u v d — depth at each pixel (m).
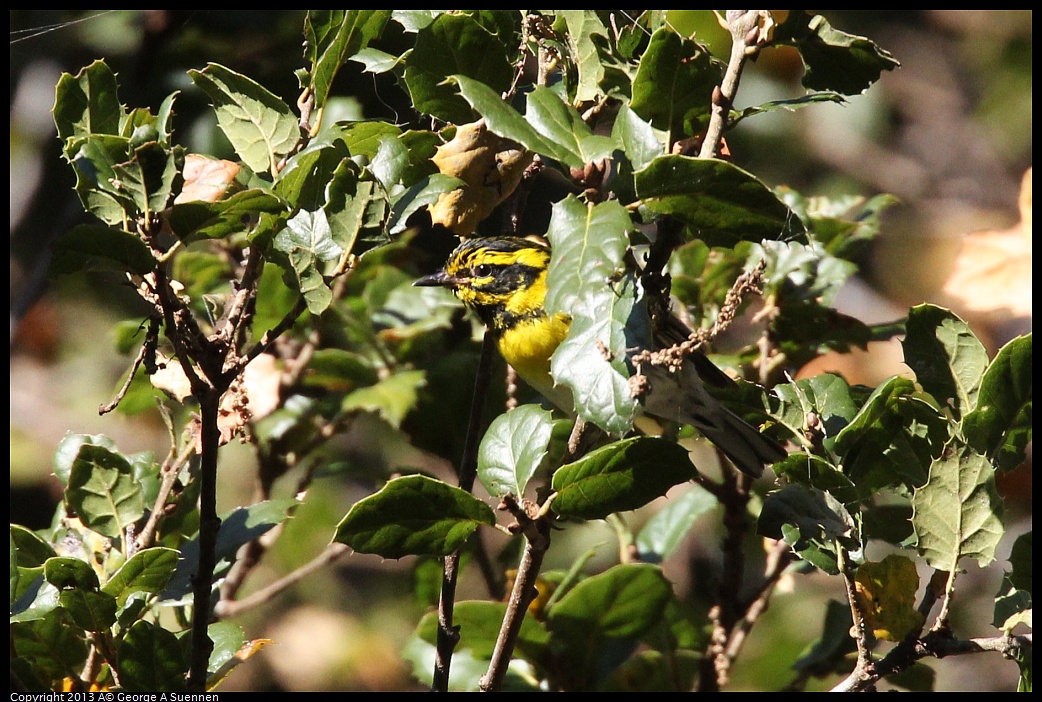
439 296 10.69
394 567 14.90
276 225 5.45
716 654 9.00
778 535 6.27
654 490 5.98
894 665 6.10
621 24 6.71
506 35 6.80
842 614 8.96
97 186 5.09
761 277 5.30
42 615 6.16
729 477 9.09
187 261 10.04
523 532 5.92
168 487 6.83
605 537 13.25
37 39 13.85
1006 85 18.48
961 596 13.39
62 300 15.45
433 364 10.52
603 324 5.19
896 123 18.41
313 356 10.38
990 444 6.36
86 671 6.43
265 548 10.84
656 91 5.75
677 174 5.11
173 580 6.68
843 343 9.14
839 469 6.28
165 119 5.10
